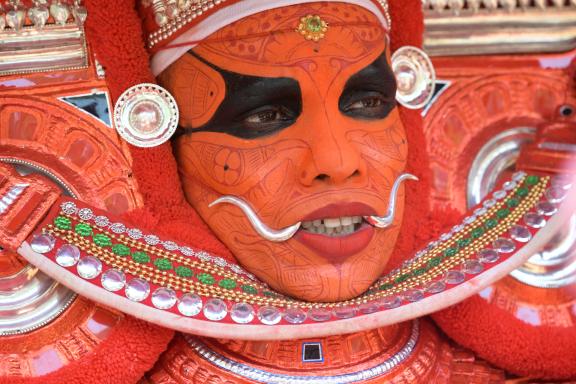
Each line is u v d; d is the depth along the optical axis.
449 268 1.77
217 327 1.64
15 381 1.65
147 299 1.63
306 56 1.66
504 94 2.04
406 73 1.93
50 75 1.72
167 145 1.76
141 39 1.75
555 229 1.81
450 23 2.01
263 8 1.66
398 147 1.78
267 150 1.68
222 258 1.75
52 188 1.66
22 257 1.64
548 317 1.95
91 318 1.71
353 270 1.70
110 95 1.74
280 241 1.69
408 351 1.79
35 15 1.70
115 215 1.71
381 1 1.81
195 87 1.72
